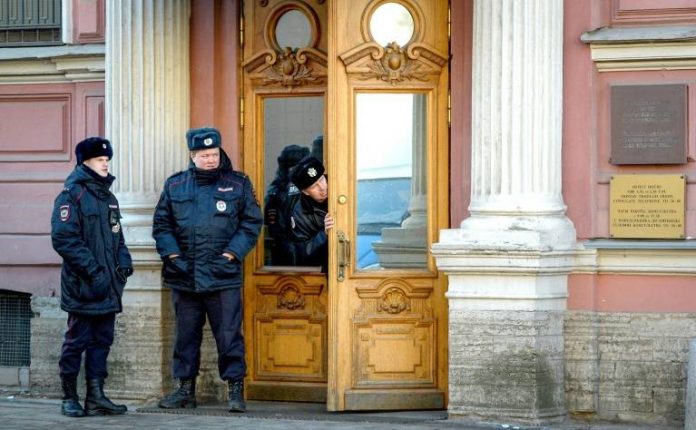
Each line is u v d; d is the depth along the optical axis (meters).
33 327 14.70
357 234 13.29
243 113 13.85
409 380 13.25
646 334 12.57
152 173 13.77
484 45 12.63
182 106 13.87
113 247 12.84
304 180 13.31
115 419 12.69
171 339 13.75
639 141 12.58
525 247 12.20
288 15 13.78
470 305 12.51
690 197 12.51
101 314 12.78
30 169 14.78
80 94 14.59
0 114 14.85
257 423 12.42
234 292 13.03
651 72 12.62
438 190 13.24
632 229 12.59
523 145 12.49
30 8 14.77
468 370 12.52
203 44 13.88
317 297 13.67
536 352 12.36
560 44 12.62
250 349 13.84
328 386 13.16
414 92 13.30
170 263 13.04
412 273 13.23
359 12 13.23
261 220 13.17
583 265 12.62
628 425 12.53
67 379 12.93
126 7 13.79
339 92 13.20
